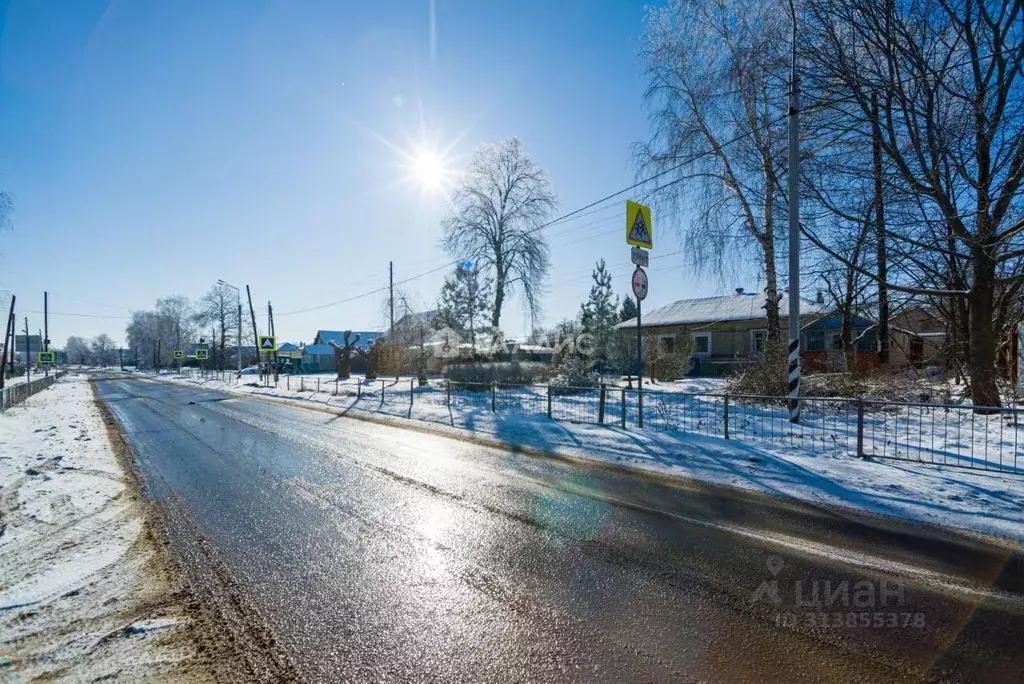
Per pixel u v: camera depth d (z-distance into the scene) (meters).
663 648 3.09
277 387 31.09
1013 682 2.74
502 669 2.91
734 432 9.96
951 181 10.48
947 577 4.04
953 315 12.79
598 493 6.60
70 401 24.16
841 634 3.22
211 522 5.57
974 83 10.28
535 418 12.73
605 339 28.84
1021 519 5.26
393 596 3.81
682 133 16.97
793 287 10.07
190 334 92.44
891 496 6.10
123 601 3.78
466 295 29.89
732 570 4.20
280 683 2.82
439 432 11.97
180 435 12.29
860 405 7.93
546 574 4.16
